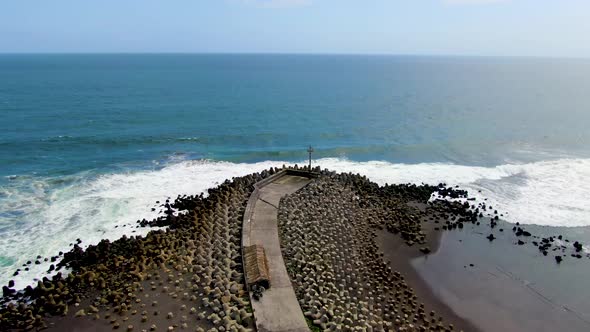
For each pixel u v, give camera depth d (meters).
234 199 31.03
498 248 27.77
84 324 18.73
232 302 19.36
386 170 43.84
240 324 17.98
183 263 23.16
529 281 24.11
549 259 26.61
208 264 22.81
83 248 26.27
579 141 58.94
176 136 57.62
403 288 22.38
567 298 22.62
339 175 36.88
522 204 35.03
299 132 62.72
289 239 25.03
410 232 28.77
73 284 21.69
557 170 44.41
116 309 19.56
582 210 33.91
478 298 22.23
